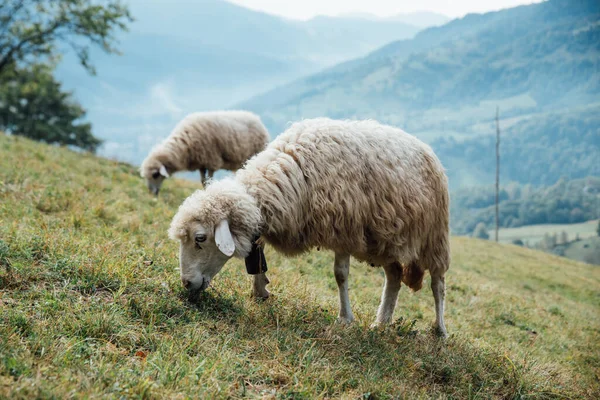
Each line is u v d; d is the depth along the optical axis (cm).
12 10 2641
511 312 940
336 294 698
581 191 19250
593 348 867
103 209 783
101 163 1575
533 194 19725
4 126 5059
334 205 505
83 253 526
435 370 468
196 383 343
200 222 479
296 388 367
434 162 586
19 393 286
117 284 475
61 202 789
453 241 2475
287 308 529
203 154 1276
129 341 389
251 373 376
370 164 527
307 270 800
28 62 2916
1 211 663
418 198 547
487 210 17812
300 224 514
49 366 325
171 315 450
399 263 579
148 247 636
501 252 2420
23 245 503
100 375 326
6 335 346
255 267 518
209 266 493
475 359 515
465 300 943
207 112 1323
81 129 5269
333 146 523
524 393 482
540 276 1856
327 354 432
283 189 498
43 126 4900
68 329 382
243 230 486
